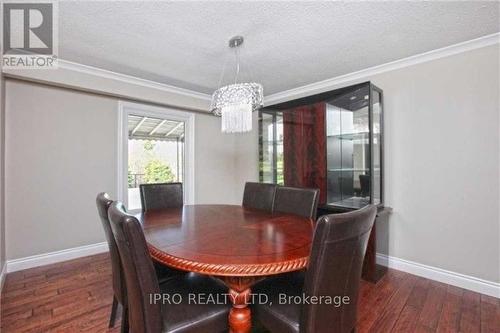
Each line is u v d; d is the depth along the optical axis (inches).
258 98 83.0
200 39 84.6
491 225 82.4
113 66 108.3
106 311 72.3
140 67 109.3
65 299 78.4
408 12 69.5
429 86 95.2
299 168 134.4
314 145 127.6
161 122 144.8
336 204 118.2
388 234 105.4
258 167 160.2
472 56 85.8
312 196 82.8
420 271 96.7
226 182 174.7
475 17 71.7
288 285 54.8
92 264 105.8
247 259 44.1
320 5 66.6
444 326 66.2
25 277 93.1
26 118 101.2
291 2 65.4
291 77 121.2
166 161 146.7
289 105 137.7
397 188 103.3
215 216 78.3
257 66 108.1
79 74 107.9
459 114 88.4
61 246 109.6
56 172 108.4
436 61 93.6
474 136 85.4
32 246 102.7
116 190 125.5
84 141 115.8
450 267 90.1
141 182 136.2
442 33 80.4
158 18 72.7
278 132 145.9
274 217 77.1
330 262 39.1
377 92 105.0
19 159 99.7
